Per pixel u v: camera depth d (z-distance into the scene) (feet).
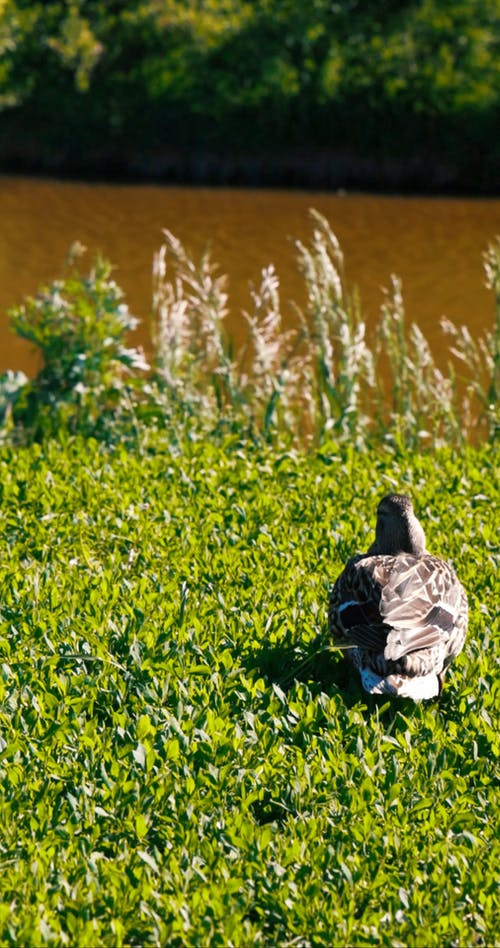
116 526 41.45
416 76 178.40
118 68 179.73
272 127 178.81
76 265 115.55
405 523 33.55
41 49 177.17
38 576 36.37
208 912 22.36
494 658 32.63
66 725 27.76
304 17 179.01
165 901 22.45
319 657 32.32
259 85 177.47
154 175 180.45
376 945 21.95
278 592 36.29
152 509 43.16
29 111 179.01
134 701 29.55
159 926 21.86
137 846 24.43
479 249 127.13
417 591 29.30
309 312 62.90
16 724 28.09
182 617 33.55
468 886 23.39
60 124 179.52
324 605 35.40
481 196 174.19
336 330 59.67
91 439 52.49
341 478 47.67
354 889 23.24
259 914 22.74
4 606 34.40
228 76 177.47
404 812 25.53
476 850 24.53
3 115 179.32
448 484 47.16
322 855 23.99
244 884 23.35
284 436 55.11
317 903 22.89
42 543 40.27
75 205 149.59
